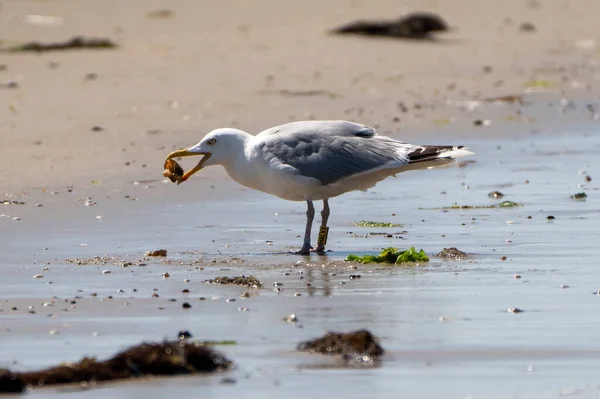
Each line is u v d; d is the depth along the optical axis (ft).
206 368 30.09
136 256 44.16
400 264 42.57
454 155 46.03
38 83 90.63
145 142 68.69
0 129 72.08
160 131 72.08
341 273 41.11
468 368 30.04
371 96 86.33
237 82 91.97
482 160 65.05
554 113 80.07
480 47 116.78
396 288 38.50
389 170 46.57
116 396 28.17
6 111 78.54
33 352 31.55
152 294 37.91
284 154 46.42
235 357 31.07
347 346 31.12
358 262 43.16
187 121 75.46
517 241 46.24
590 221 49.85
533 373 29.60
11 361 30.78
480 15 145.07
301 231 49.55
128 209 53.01
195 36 121.49
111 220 50.83
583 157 65.31
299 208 54.13
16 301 36.99
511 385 28.73
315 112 79.46
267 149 46.70
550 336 32.58
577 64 104.73
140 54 107.34
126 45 113.50
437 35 125.90
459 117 78.38
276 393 28.25
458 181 59.72
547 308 35.60
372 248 45.88
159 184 58.29
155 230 49.19
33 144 67.51
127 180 58.90
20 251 44.80
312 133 46.91
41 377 29.09
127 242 46.75
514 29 132.26
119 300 37.09
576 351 31.27
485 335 32.76
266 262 43.27
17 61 102.22
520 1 157.69
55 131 71.56
